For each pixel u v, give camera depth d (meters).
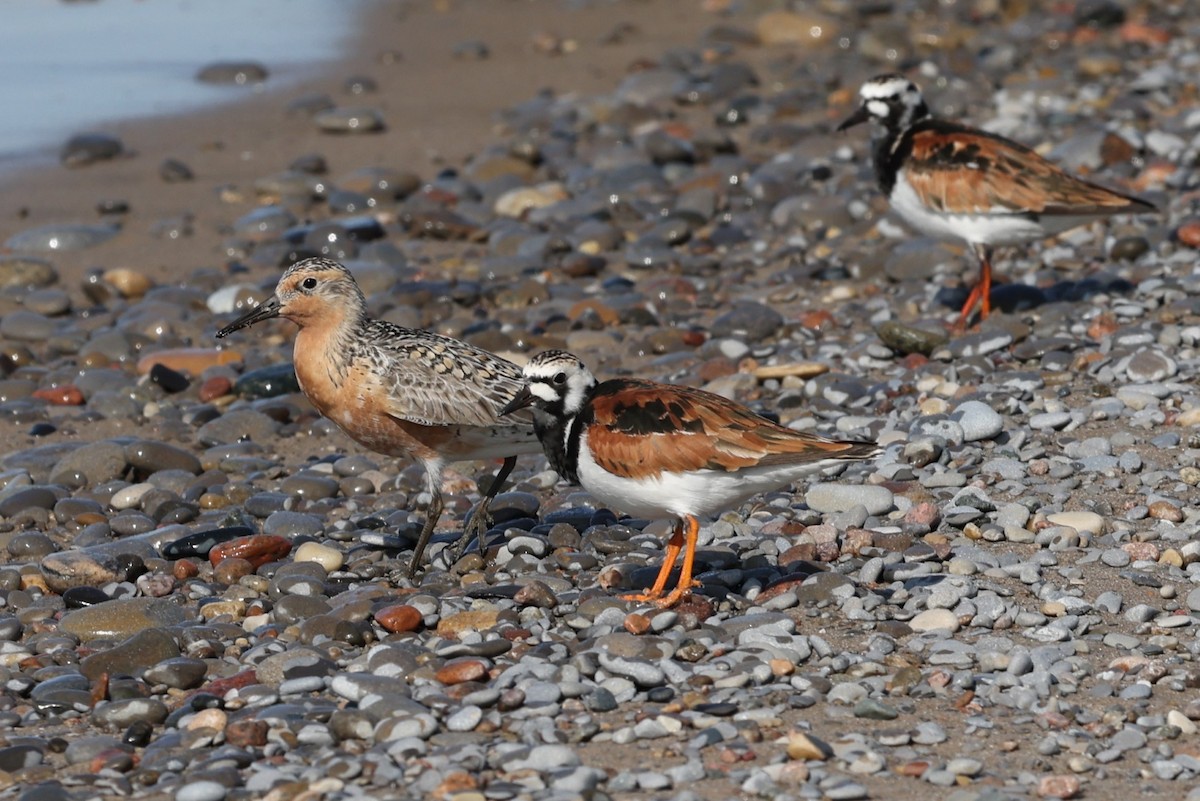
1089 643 10.17
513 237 20.95
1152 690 9.52
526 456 14.59
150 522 13.41
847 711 9.33
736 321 17.36
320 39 32.16
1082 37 29.75
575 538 12.38
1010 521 11.98
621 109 26.64
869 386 15.33
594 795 8.37
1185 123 23.17
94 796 8.74
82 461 14.61
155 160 25.05
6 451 15.42
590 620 10.74
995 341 15.67
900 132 17.08
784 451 10.15
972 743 8.96
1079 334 16.03
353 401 12.08
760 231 21.20
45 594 12.15
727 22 33.09
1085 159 21.84
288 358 17.56
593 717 9.32
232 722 9.46
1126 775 8.59
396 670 10.02
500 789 8.44
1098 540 11.72
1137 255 18.22
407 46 31.84
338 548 12.73
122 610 11.27
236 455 14.92
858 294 18.39
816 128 25.27
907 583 11.09
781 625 10.34
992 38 29.80
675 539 10.99
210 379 16.70
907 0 33.00
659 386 10.73
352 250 20.89
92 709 9.95
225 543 12.41
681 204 21.92
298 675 10.13
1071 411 14.01
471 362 12.12
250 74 29.44
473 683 9.80
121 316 19.00
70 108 27.33
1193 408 13.75
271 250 21.02
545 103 27.61
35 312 19.00
